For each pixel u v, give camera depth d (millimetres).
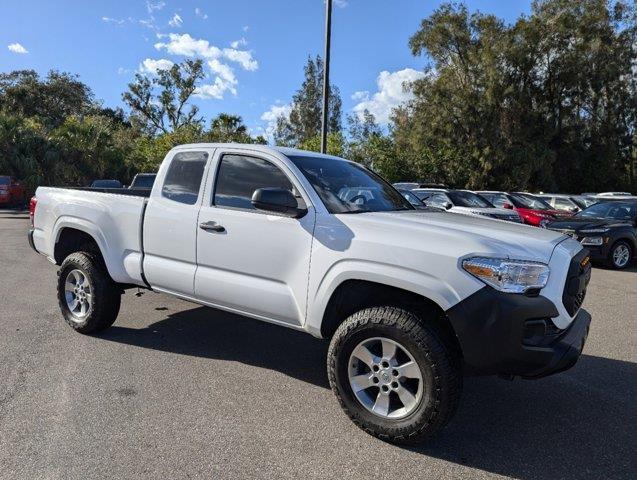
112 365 4445
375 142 36000
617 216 12047
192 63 48156
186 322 5801
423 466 3061
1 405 3623
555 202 18172
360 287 3578
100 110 56062
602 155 37219
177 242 4383
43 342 4953
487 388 4281
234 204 4121
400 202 4531
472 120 33062
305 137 58844
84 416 3506
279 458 3088
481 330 3000
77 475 2834
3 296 6703
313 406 3799
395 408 3359
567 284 3254
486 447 3305
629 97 37250
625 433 3533
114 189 6051
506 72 32875
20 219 18000
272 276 3828
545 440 3416
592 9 33656
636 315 6770
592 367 4789
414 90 34375
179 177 4531
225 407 3732
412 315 3211
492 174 34344
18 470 2859
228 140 34344
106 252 4875
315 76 58906
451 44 33625
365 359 3375
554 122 35594
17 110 46781
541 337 3068
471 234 3227
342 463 3061
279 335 5477
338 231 3523
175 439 3260
